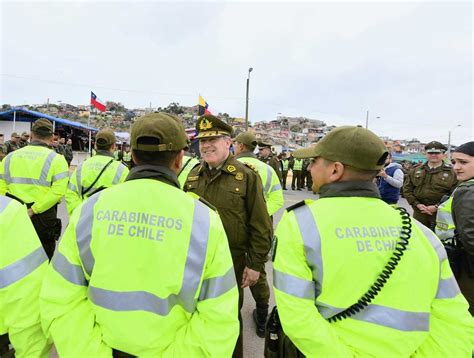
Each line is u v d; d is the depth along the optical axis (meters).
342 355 1.07
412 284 1.10
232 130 2.32
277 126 97.81
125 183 1.17
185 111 72.00
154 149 1.14
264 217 2.25
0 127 20.44
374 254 1.11
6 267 1.12
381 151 1.20
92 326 1.06
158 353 1.06
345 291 1.11
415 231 1.20
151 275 1.03
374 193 1.24
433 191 4.39
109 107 80.81
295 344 1.15
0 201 1.22
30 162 3.02
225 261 1.15
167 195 1.13
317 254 1.14
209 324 1.08
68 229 1.13
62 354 1.03
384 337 1.07
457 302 1.16
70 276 1.07
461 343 1.12
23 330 1.13
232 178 2.23
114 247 1.04
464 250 2.12
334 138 1.26
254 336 2.77
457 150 2.51
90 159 3.38
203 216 1.16
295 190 16.23
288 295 1.14
